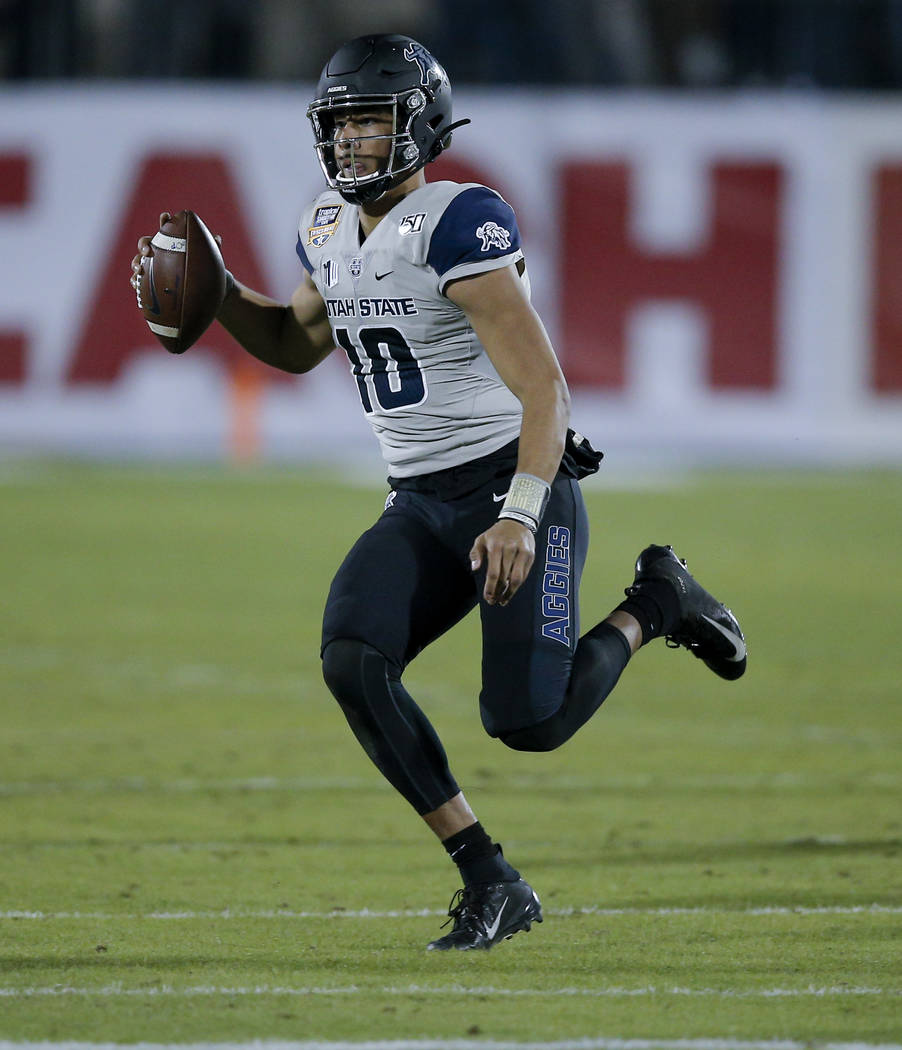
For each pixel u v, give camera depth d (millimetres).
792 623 34406
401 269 13516
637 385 63219
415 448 14070
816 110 62844
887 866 17062
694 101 62875
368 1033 11180
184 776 21469
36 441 62531
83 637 32188
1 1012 11641
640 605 14391
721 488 58188
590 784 21328
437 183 13672
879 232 63000
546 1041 11000
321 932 14312
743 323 63031
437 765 13422
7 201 62188
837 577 40500
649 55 79625
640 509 52156
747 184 62875
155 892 15797
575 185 62875
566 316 63062
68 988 12336
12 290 62188
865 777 21797
